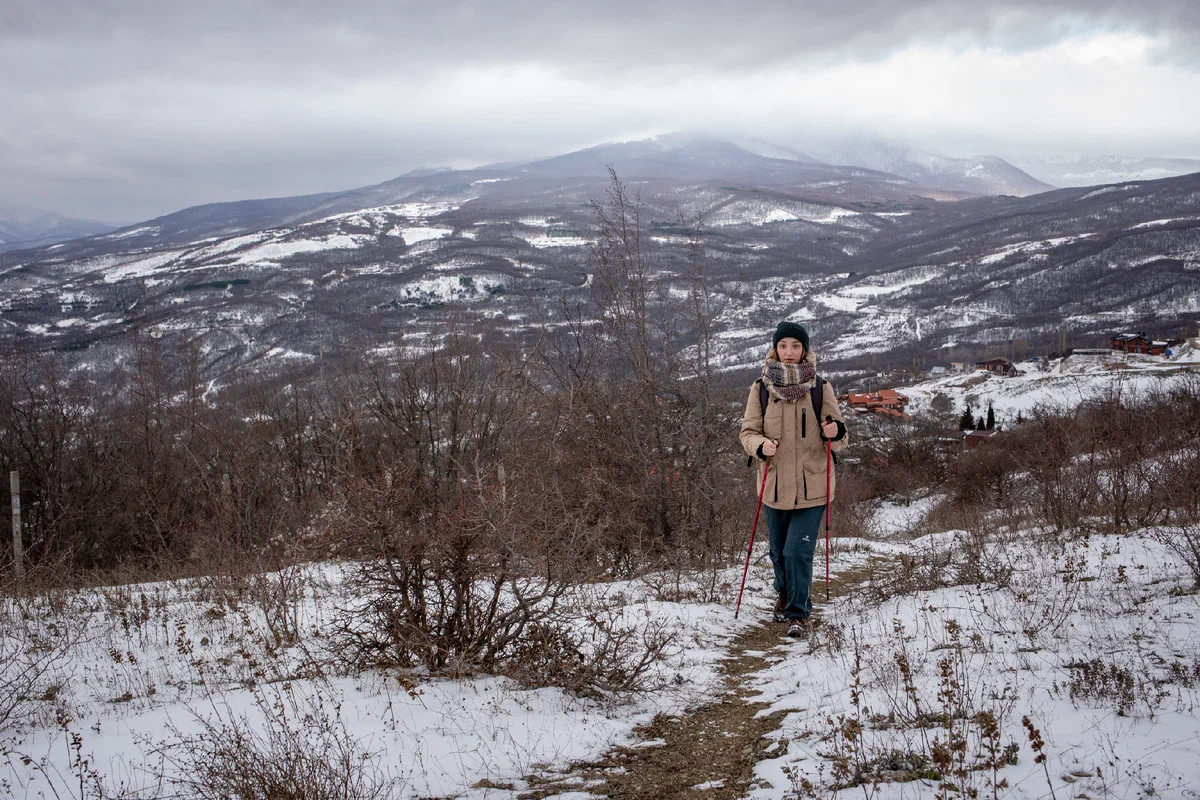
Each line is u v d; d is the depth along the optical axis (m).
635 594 7.53
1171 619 4.61
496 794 3.27
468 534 4.73
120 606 8.00
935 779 2.93
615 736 4.04
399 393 9.65
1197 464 8.69
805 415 6.35
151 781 3.32
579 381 9.48
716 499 9.62
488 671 4.89
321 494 5.84
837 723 3.83
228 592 7.91
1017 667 4.21
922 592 7.04
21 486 18.11
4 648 6.43
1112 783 2.65
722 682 5.09
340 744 3.50
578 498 8.11
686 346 9.95
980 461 27.38
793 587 6.48
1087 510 9.73
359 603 5.59
